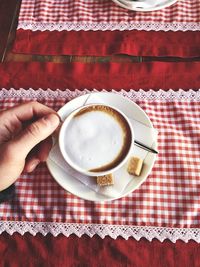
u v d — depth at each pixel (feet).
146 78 1.29
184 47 1.34
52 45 1.37
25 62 1.34
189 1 1.42
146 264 0.99
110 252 1.02
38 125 0.95
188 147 1.14
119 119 1.02
